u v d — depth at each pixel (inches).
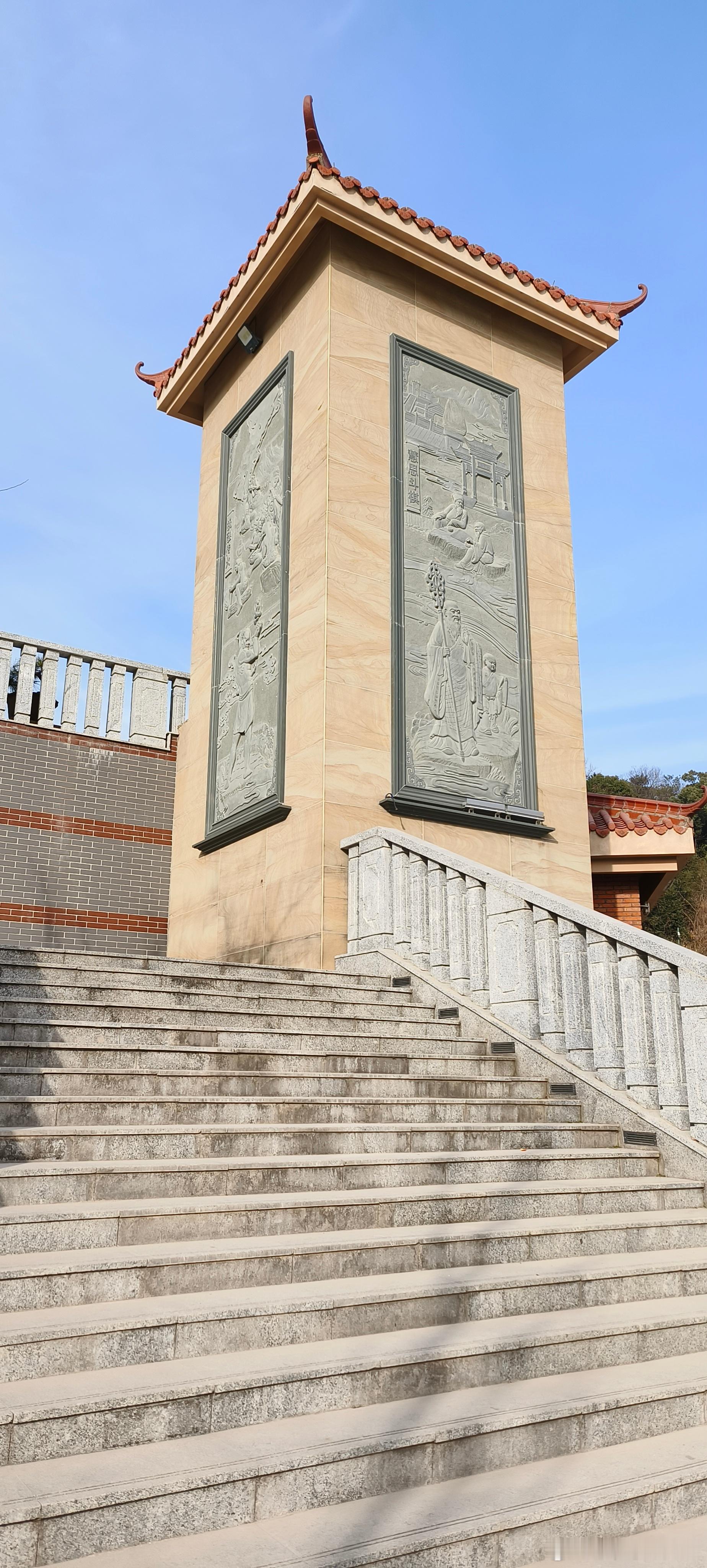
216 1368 138.5
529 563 499.2
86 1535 110.3
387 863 368.8
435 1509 125.2
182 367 562.6
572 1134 255.3
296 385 476.7
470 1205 203.8
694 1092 248.8
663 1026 260.7
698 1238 223.6
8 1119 195.2
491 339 518.3
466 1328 165.3
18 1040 231.5
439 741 437.4
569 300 524.7
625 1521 133.9
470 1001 318.7
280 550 462.0
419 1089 263.1
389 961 354.0
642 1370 168.6
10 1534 106.6
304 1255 168.9
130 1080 222.2
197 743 528.7
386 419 462.3
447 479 477.1
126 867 533.0
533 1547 125.2
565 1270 187.8
